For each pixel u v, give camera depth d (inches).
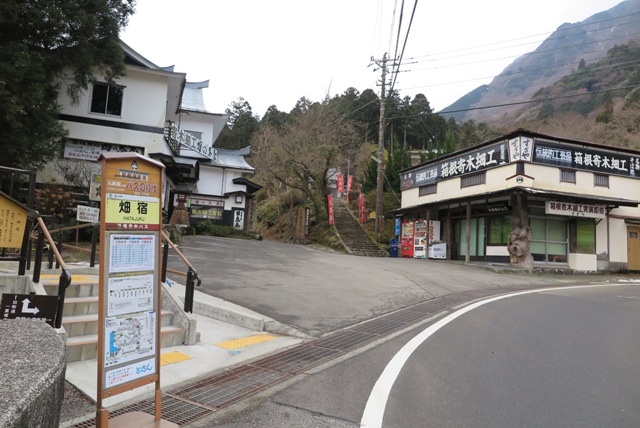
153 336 131.1
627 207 720.3
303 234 1056.2
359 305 320.5
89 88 670.5
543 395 161.2
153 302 132.1
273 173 1096.2
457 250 796.0
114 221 122.1
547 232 666.2
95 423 126.7
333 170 1579.7
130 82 696.4
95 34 477.1
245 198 1063.6
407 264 653.3
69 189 597.0
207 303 283.9
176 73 705.6
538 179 641.0
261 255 609.9
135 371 124.8
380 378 174.6
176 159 876.0
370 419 137.4
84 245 487.5
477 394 160.6
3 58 391.5
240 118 2068.2
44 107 437.1
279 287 362.3
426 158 1136.8
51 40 446.9
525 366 193.6
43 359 87.7
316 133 1052.5
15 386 73.0
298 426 131.6
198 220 1010.7
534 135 640.4
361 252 884.0
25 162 446.6
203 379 171.3
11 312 156.9
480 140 1625.2
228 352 206.8
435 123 1919.3
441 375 179.6
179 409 142.4
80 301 213.5
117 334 120.5
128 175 126.7
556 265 650.2
